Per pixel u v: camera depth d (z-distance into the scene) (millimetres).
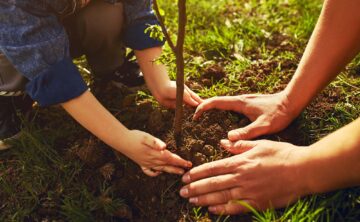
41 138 644
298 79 581
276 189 509
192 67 737
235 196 521
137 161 562
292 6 867
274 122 586
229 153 581
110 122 547
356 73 701
